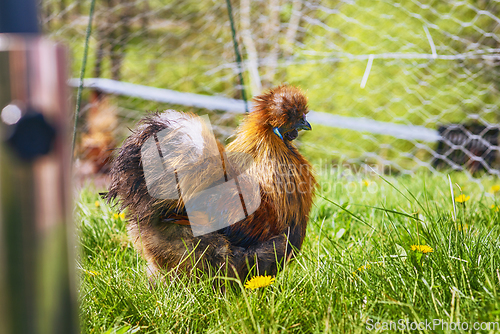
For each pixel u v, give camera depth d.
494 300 1.89
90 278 2.44
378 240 2.80
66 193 1.04
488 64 7.30
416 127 7.46
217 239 2.44
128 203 2.49
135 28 10.41
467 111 7.76
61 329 1.06
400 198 4.12
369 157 7.61
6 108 0.96
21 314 1.02
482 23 7.68
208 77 9.73
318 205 3.99
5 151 0.95
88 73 9.26
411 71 8.12
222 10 9.88
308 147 7.54
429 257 2.29
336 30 8.38
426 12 8.17
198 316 2.14
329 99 8.30
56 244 1.03
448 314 1.84
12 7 1.03
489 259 2.30
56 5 9.09
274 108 2.75
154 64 9.96
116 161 2.56
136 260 2.99
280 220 2.60
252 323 1.96
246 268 2.50
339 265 2.42
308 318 2.01
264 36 9.37
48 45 0.98
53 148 0.99
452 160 7.02
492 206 3.46
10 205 0.98
